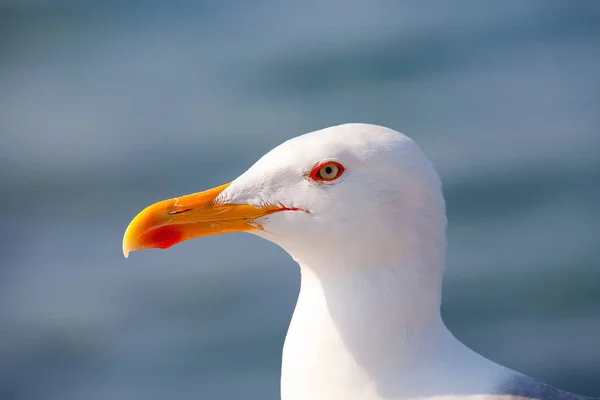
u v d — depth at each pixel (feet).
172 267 58.59
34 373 53.88
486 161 66.39
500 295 55.57
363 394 23.16
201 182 65.87
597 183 64.03
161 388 51.49
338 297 23.47
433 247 23.47
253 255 58.59
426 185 23.30
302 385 23.62
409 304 23.24
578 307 54.60
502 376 23.25
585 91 75.05
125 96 78.23
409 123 71.31
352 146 23.26
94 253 61.00
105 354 53.98
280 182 23.89
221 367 51.93
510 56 80.94
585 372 50.83
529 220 61.11
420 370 23.16
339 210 23.26
